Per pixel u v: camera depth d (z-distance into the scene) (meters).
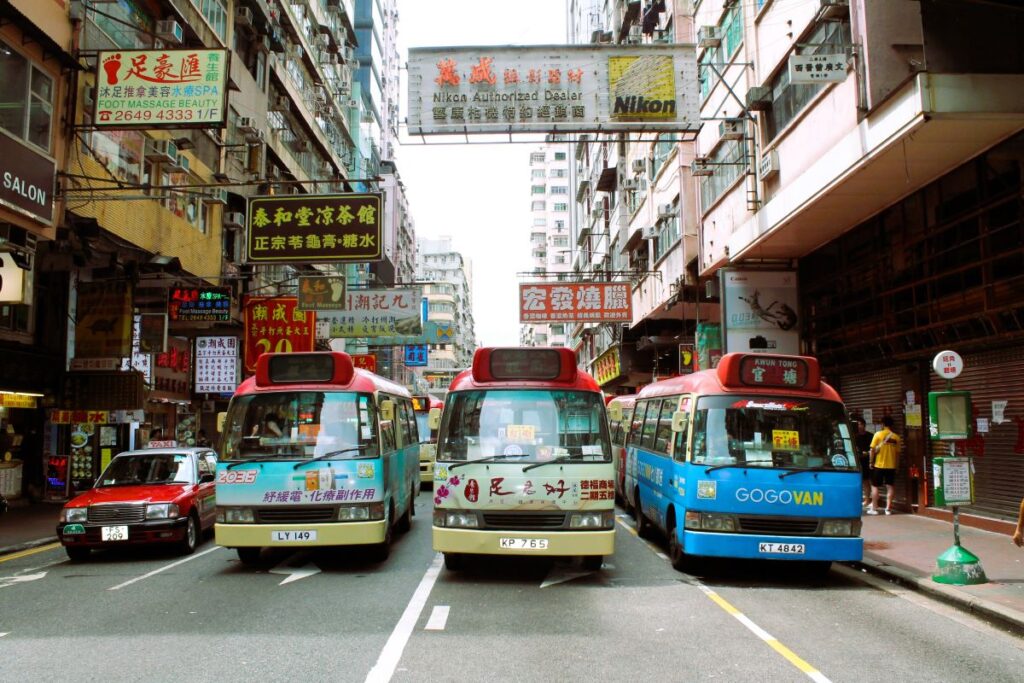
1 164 11.54
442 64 12.82
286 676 4.96
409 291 25.09
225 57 12.42
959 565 7.82
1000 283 10.71
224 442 9.12
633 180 29.69
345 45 37.78
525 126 12.72
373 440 9.20
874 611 7.13
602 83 12.84
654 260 25.97
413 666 5.19
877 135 10.30
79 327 16.69
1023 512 7.18
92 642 5.87
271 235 14.88
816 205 12.66
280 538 8.76
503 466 8.26
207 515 11.61
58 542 12.41
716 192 18.36
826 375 16.58
